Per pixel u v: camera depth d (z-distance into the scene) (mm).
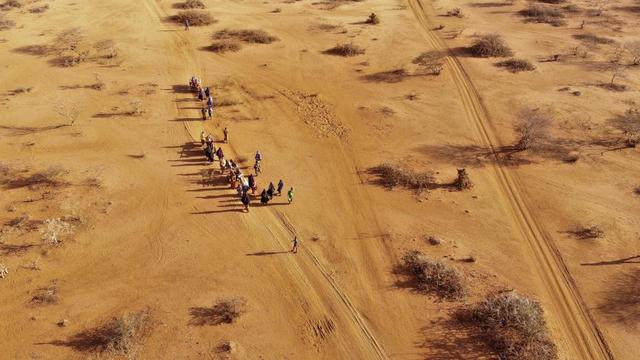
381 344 20391
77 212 26656
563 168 31844
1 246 24297
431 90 41312
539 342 20281
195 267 23641
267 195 27531
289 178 30281
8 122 34625
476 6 62750
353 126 36156
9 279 22609
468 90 41438
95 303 21609
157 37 49281
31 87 39281
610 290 23094
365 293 22641
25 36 48062
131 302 21703
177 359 19297
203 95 38625
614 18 59656
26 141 32688
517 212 28016
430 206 28266
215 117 36406
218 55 46344
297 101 39219
